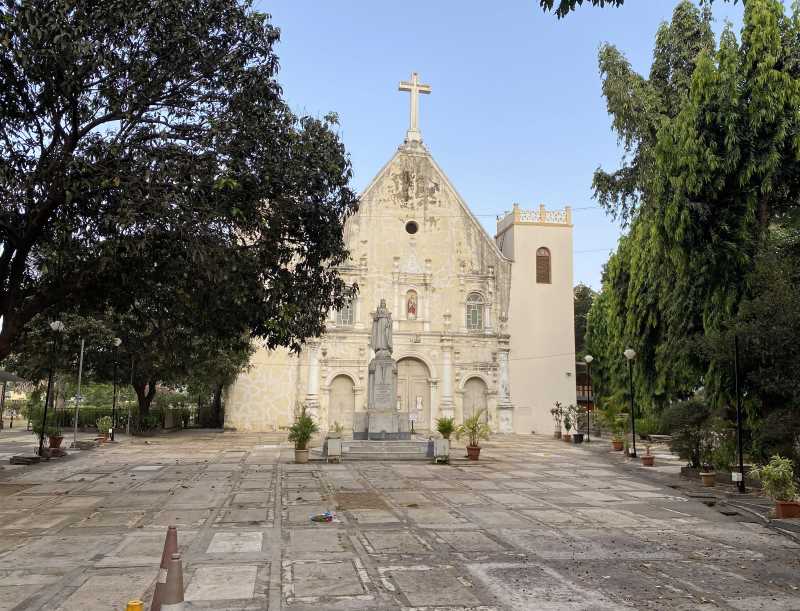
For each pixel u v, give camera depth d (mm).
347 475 18719
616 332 31844
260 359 40625
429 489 16109
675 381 26750
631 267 28812
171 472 19016
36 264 16031
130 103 12984
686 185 19578
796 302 16156
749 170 18750
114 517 11961
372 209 42781
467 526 11492
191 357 33375
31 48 11422
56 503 13523
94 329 29484
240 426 39969
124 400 55656
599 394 47844
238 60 13789
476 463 22906
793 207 20906
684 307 21922
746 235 19062
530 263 43938
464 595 7488
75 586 7645
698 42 25703
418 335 41875
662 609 7141
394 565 8750
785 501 12570
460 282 43031
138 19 12547
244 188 13102
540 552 9648
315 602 7172
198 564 8672
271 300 14406
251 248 14648
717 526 12031
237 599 7230
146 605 6965
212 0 13359
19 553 9219
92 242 13148
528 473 20094
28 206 12812
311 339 40594
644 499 15227
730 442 18578
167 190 12133
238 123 13445
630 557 9477
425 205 43469
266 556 9125
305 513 12500
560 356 43219
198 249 11938
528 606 7137
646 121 25734
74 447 26484
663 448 31516
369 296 41781
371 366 27297
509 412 42125
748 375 17297
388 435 26344
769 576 8594
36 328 27875
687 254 20000
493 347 42719
